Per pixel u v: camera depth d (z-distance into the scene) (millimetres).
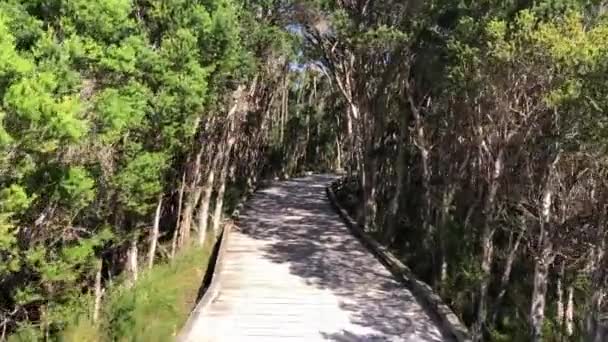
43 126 7172
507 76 10680
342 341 8969
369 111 20766
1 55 6738
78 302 10758
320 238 18344
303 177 49781
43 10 8523
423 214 19484
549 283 16141
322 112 52688
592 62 8625
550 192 10781
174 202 18188
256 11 14922
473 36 10828
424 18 14359
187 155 15367
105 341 9742
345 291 11930
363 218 20984
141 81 10289
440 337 9211
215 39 11125
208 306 10656
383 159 23234
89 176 9398
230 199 25953
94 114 8688
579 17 9516
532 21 9602
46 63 7805
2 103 7027
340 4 17188
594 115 9047
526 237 13945
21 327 9625
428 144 18047
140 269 14008
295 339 8992
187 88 10297
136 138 11039
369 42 15836
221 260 14039
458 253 16109
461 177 16844
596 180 11367
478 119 12664
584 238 11828
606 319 11883
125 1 8773
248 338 9008
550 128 10523
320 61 21344
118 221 11711
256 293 11656
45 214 8992
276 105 37906
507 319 14039
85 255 9680
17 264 8594
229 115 16375
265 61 17047
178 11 10805
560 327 13820
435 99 16406
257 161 38062
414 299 11422
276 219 22297
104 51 8805
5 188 7484
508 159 12586
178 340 8523
